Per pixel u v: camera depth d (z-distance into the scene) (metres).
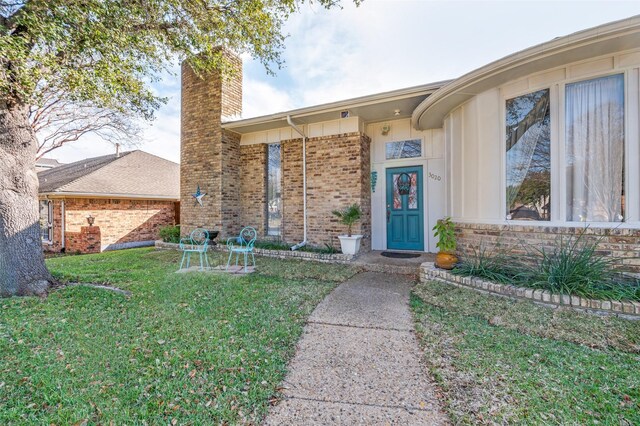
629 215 3.40
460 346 2.63
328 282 4.91
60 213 11.06
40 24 3.11
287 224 7.93
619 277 3.39
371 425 1.74
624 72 3.40
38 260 4.44
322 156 7.35
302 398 1.98
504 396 1.94
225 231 8.20
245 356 2.48
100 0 3.47
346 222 6.48
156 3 4.13
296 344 2.75
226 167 8.27
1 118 4.11
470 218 4.73
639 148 3.34
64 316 3.34
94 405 1.87
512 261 4.09
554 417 1.74
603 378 2.11
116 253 8.48
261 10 4.84
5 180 4.18
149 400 1.92
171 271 5.75
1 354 2.48
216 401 1.92
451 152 5.35
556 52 3.43
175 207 14.40
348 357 2.52
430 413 1.83
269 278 5.15
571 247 3.63
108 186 11.87
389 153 7.45
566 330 2.79
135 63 4.48
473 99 4.66
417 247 7.16
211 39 5.10
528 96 4.05
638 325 2.79
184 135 8.80
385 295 4.21
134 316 3.34
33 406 1.86
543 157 3.93
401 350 2.64
